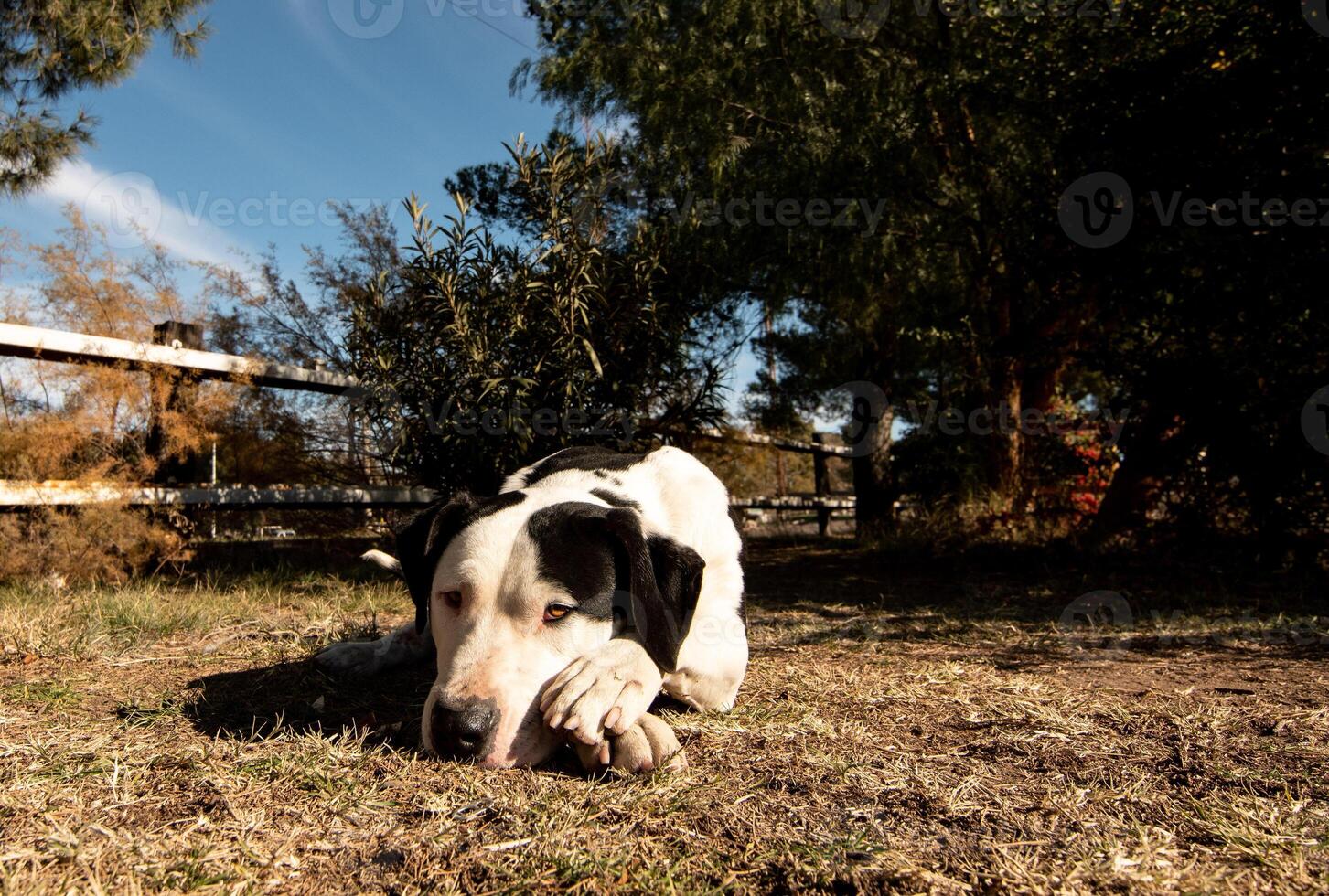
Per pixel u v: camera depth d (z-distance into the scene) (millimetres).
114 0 7074
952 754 2418
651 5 8359
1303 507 6793
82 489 5645
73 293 6430
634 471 3018
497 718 2145
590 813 1903
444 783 2078
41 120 7219
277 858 1692
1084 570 7184
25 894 1504
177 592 5305
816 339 10461
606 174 6094
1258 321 6309
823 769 2254
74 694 2924
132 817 1869
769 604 5852
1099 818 1943
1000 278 8352
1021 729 2680
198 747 2324
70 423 5711
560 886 1604
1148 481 7840
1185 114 6242
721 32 7965
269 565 6984
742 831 1844
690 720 2689
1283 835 1825
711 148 7738
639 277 5695
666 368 5996
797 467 18875
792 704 2959
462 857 1708
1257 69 5902
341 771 2148
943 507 10086
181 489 6188
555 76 8648
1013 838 1823
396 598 5340
